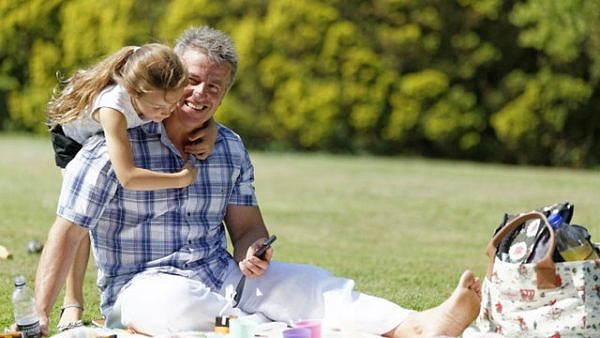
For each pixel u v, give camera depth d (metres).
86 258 9.66
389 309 8.59
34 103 38.91
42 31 38.38
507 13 34.75
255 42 34.91
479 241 16.47
